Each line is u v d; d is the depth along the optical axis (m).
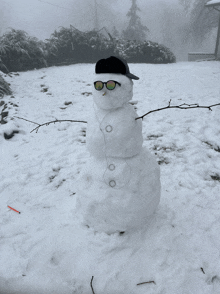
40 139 3.10
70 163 2.58
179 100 4.24
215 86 5.01
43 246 1.58
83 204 1.48
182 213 1.83
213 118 3.40
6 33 7.27
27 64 7.18
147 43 9.07
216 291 1.32
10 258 1.51
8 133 3.09
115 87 1.16
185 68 7.12
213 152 2.67
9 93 4.66
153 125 3.34
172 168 2.42
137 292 1.31
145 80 5.64
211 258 1.48
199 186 2.15
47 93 4.84
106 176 1.35
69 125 3.45
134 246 1.52
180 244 1.56
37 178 2.35
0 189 2.20
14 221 1.83
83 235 1.61
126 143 1.26
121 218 1.41
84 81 5.67
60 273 1.41
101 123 1.26
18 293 1.37
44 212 1.90
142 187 1.40
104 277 1.37
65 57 8.22
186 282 1.34
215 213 1.84
